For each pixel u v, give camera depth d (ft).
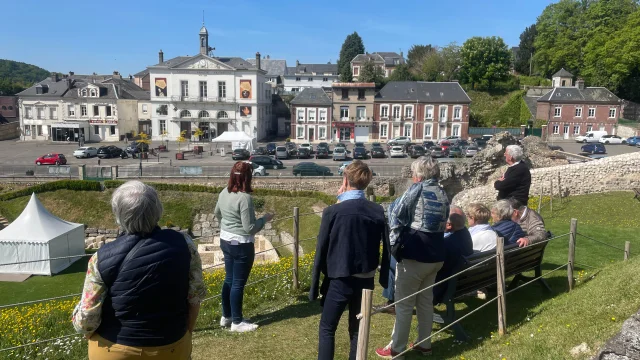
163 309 9.90
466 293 20.31
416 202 15.92
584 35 258.78
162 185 106.22
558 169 71.31
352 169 15.16
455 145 176.45
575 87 219.00
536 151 84.99
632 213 58.59
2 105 288.92
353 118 216.74
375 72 266.77
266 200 100.89
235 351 18.16
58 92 231.30
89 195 105.60
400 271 16.46
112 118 228.02
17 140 235.20
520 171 24.93
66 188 106.32
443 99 214.90
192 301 10.76
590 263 30.30
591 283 22.50
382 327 20.30
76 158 170.81
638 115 231.91
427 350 17.31
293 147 182.19
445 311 21.70
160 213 10.14
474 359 16.17
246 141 172.04
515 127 228.84
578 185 70.74
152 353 9.82
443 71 290.35
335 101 215.92
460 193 71.67
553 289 23.91
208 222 102.12
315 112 216.74
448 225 19.45
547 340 16.39
